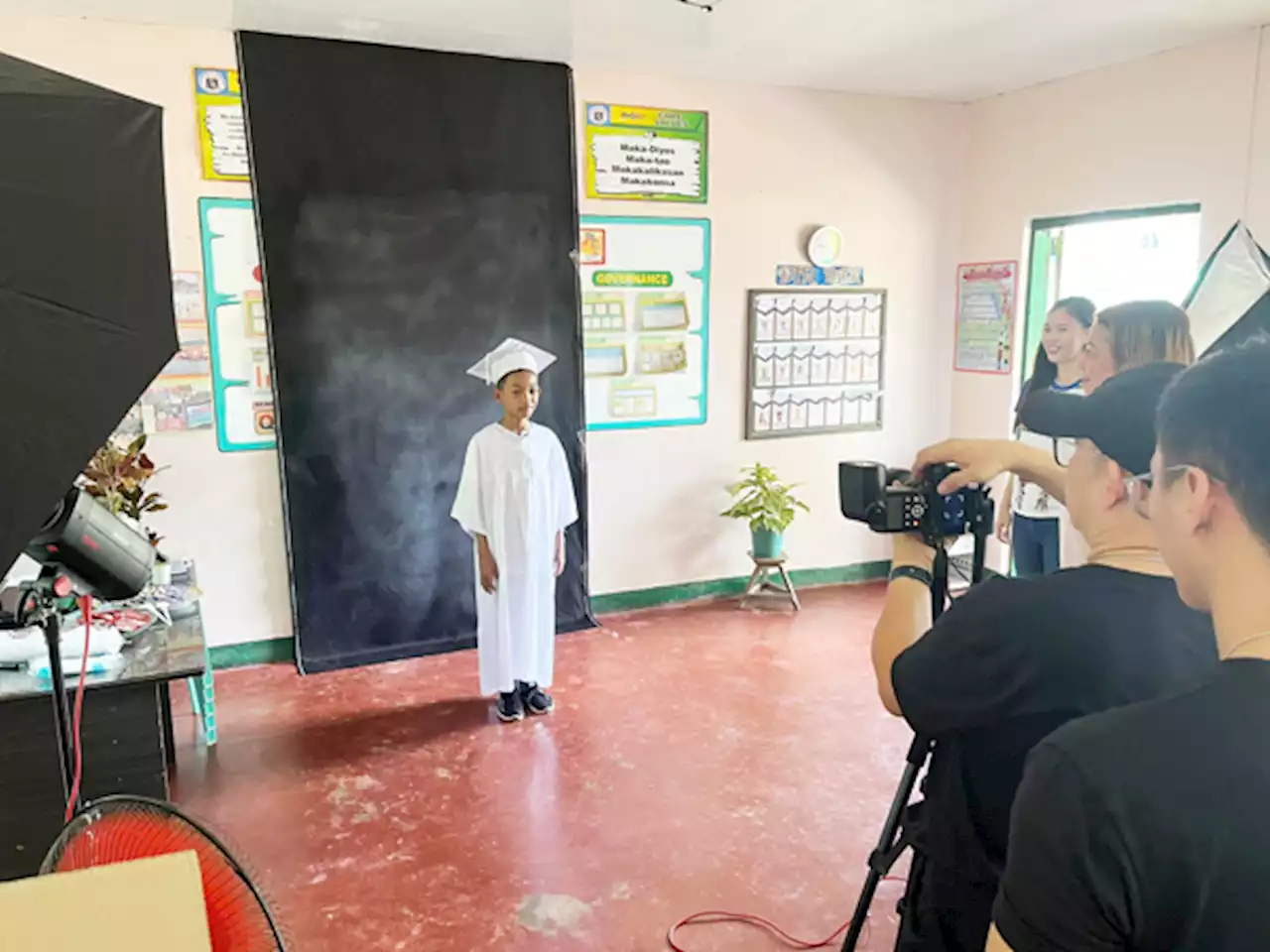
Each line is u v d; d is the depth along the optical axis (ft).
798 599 16.39
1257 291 8.48
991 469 4.77
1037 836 2.37
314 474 13.25
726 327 15.75
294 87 12.48
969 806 3.91
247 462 13.06
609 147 14.49
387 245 13.25
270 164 12.48
